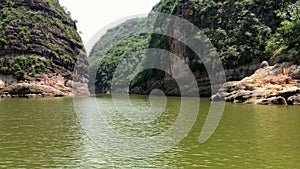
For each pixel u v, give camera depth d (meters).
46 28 120.25
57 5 137.88
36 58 110.19
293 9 71.75
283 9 92.56
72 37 130.62
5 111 49.31
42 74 107.94
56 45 119.62
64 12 138.62
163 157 21.39
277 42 76.38
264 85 59.34
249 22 95.31
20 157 21.34
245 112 43.28
